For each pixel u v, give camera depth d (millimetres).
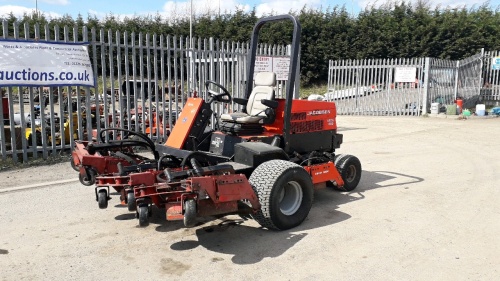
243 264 3936
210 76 10570
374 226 4883
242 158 4902
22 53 7500
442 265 3922
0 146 7789
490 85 20125
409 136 12000
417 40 30719
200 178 4008
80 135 8430
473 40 29938
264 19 5863
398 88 17766
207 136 5328
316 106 6035
